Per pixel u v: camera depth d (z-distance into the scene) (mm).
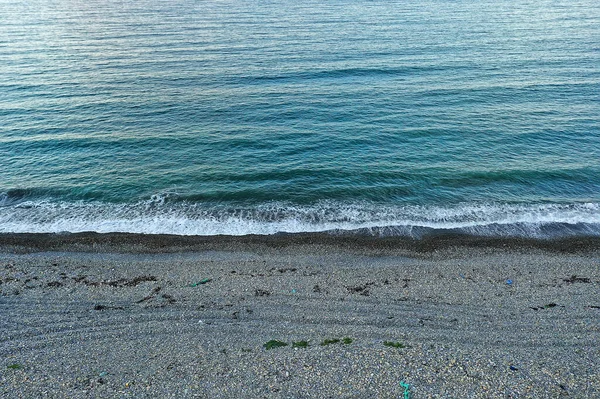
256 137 27766
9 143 26547
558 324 12648
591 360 10898
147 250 17547
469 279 15414
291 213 20234
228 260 16812
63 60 45188
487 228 19000
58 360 11133
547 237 18281
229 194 21688
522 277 15500
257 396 9719
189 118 30812
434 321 12898
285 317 13172
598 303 13766
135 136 27938
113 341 12055
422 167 24031
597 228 18844
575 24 62000
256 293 14539
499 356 11023
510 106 32000
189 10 87750
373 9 83375
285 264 16562
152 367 10797
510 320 12906
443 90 35406
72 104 33031
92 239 18188
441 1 94500
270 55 47125
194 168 24156
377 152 25812
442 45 50281
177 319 13117
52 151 25875
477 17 70000
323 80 38688
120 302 14023
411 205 20844
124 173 23625
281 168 24078
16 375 10477
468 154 25422
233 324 12828
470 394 9641
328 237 18453
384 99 33719
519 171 23422
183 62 45062
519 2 89562
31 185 22328
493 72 39812
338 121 30062
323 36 56719
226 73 40938
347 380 10141
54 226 19125
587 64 41531
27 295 14328
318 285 15062
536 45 49531
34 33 59906
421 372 10367
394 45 50656
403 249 17609
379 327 12633
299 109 32062
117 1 109500
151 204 20906
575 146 26094
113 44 53438
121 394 9828
